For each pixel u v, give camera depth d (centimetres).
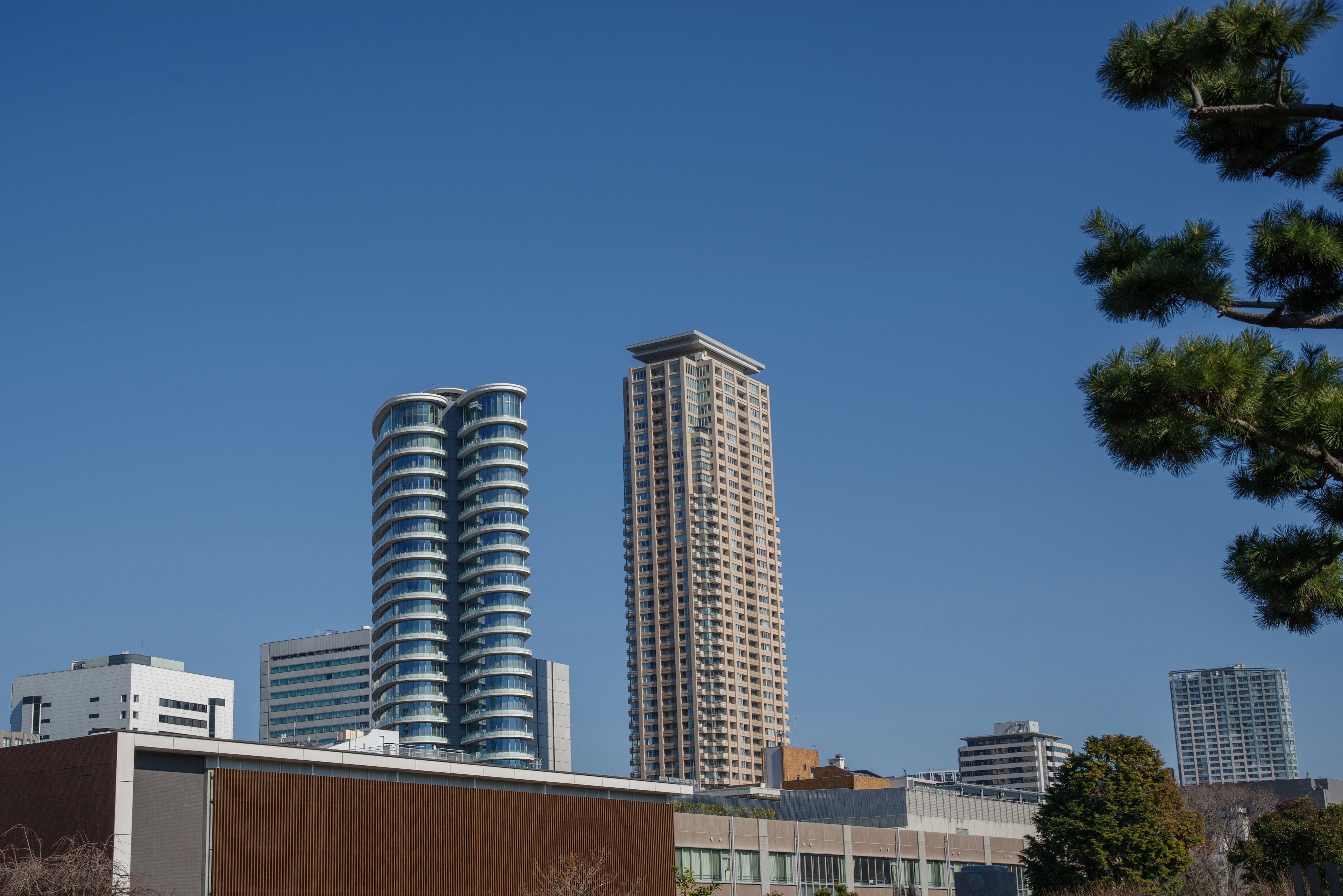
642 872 6706
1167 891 9012
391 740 7619
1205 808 14600
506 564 19888
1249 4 1942
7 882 3164
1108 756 9675
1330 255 1956
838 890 8325
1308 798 13075
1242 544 2298
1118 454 2005
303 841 5122
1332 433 1819
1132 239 2094
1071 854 9131
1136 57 2038
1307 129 2117
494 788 6075
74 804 4625
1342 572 2325
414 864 5512
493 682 19350
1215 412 1912
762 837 8319
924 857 10100
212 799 4897
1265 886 6444
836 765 15425
